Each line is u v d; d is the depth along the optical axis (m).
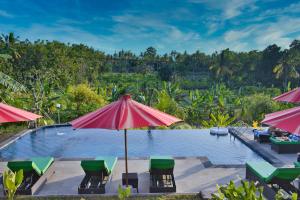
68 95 28.80
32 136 15.70
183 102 37.75
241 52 87.81
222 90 56.62
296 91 5.99
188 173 9.17
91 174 8.11
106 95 34.78
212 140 14.73
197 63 94.12
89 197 7.17
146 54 108.19
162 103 22.38
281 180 7.10
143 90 42.50
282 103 26.64
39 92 23.58
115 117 5.45
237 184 8.23
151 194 7.32
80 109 24.95
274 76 78.81
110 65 91.12
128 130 17.19
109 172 8.31
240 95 54.88
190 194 7.26
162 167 8.21
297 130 4.16
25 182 7.85
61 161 10.48
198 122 28.73
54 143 14.18
